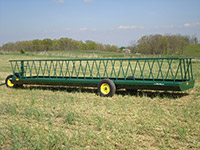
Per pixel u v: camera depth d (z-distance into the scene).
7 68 20.94
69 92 9.40
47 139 4.80
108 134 4.90
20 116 6.30
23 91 9.88
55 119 6.07
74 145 4.53
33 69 19.92
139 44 52.47
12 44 68.81
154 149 4.27
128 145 4.48
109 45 69.69
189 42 51.50
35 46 70.88
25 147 4.54
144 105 7.02
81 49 71.94
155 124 5.38
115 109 6.67
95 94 8.79
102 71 16.75
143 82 7.83
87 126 5.48
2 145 4.66
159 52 51.56
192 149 4.25
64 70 18.45
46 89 10.26
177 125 5.27
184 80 8.23
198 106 6.84
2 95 9.19
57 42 72.31
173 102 7.38
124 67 19.33
